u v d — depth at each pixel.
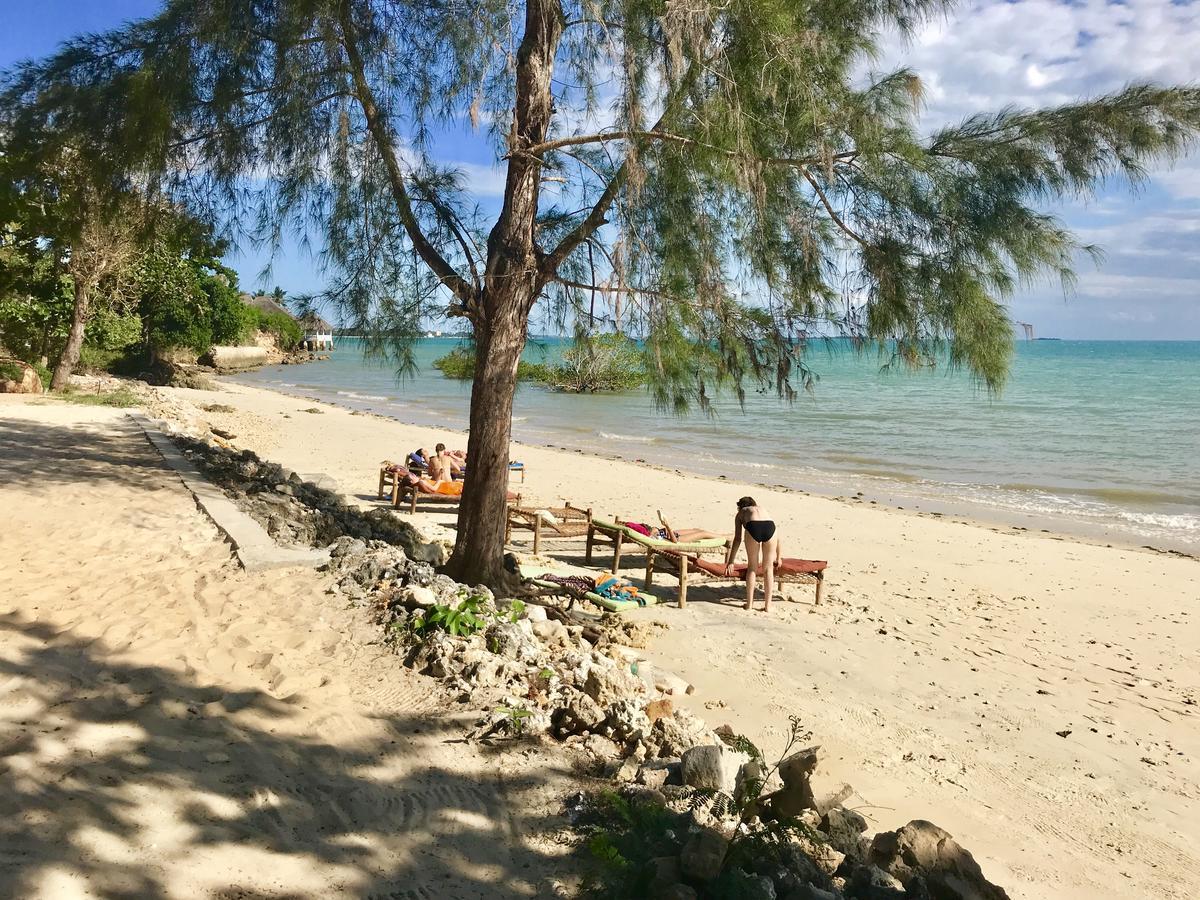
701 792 3.61
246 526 7.30
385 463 14.23
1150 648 8.20
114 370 40.06
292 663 4.61
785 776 3.54
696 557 9.16
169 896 2.59
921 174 6.05
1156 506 16.95
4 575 5.61
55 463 10.42
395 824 3.23
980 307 6.06
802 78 5.93
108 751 3.36
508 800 3.53
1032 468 21.52
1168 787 5.18
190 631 4.86
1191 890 4.03
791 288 6.56
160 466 10.87
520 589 7.84
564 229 7.84
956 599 9.75
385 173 7.26
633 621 7.85
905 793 4.82
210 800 3.14
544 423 30.88
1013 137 6.05
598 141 6.55
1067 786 5.11
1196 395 44.97
